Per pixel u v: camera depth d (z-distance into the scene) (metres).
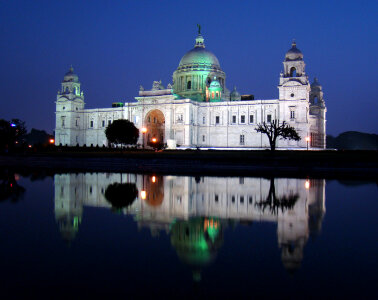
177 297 13.99
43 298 13.92
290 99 136.25
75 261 17.88
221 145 151.75
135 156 93.81
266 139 143.25
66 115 178.50
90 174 66.38
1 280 15.57
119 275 16.14
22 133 137.25
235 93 174.88
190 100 148.00
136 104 159.62
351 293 14.39
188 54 174.62
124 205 32.94
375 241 21.23
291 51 139.00
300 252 19.23
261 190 43.22
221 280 15.62
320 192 41.44
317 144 151.62
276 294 14.29
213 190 43.09
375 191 42.22
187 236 22.31
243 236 22.38
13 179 55.94
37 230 23.81
